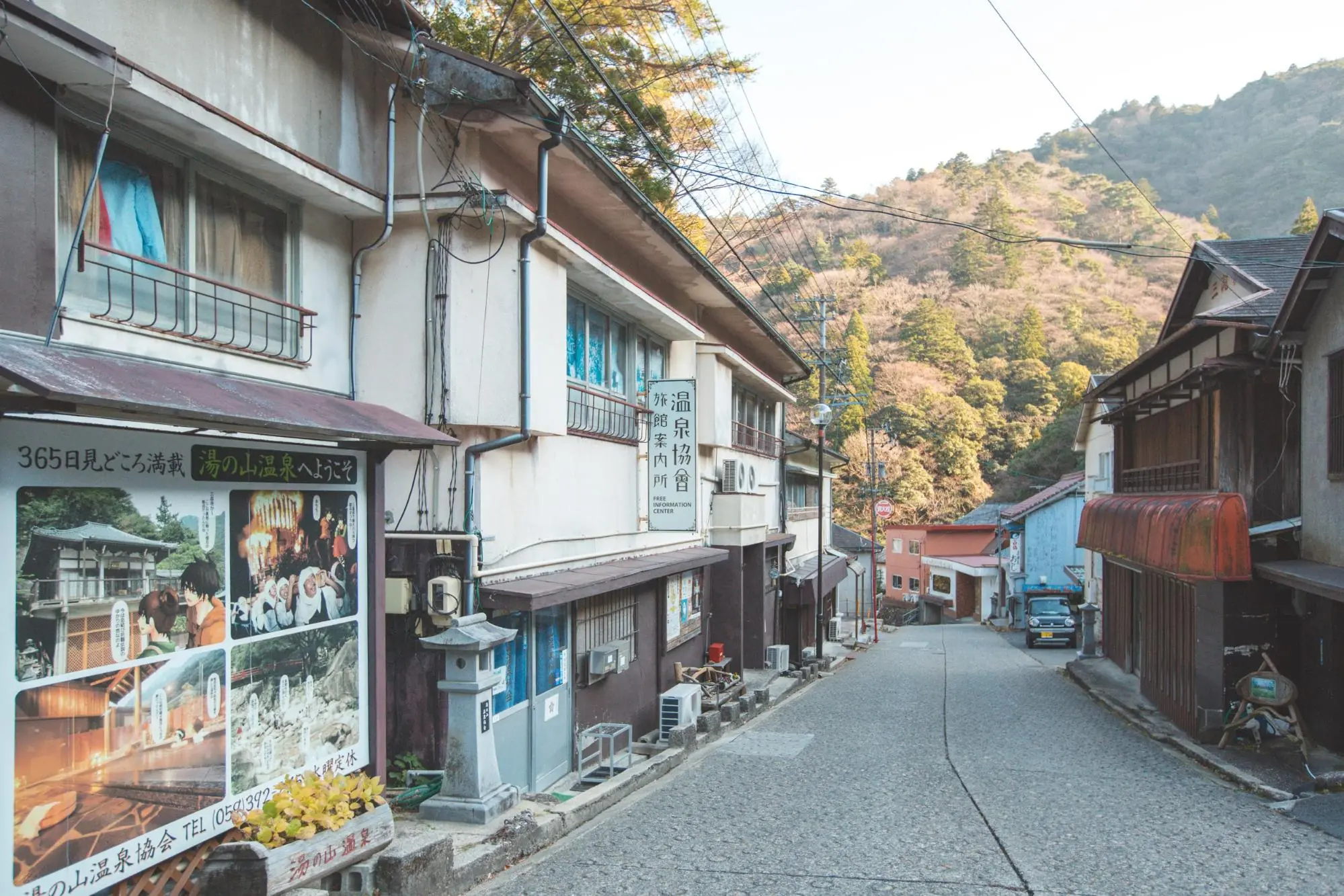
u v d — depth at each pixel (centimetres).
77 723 476
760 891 642
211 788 569
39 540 457
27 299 518
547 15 1509
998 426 6259
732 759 1193
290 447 654
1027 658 2805
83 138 596
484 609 880
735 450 1983
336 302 852
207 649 570
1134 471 1939
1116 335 6744
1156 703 1603
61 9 568
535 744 1003
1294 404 1307
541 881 678
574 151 938
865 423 6072
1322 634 1188
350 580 725
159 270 653
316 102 809
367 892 586
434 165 877
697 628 1692
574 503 1110
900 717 1580
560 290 973
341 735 708
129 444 514
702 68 1641
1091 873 685
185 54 663
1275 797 974
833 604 3544
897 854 739
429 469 867
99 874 483
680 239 1335
